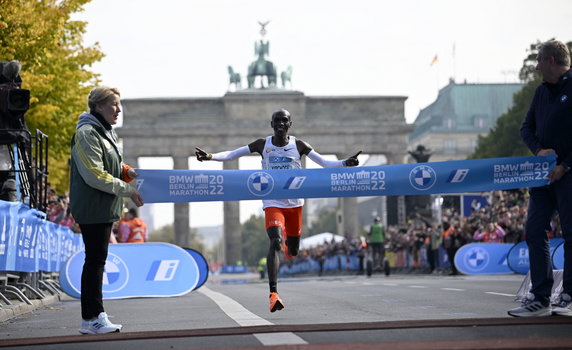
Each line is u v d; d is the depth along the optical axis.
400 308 10.12
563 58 7.45
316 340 5.82
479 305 10.20
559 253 16.12
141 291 14.70
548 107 7.58
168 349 5.53
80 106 26.97
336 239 58.47
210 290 20.11
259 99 84.06
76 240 19.50
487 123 140.38
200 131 83.06
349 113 84.50
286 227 8.55
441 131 139.50
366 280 25.45
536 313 7.45
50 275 16.28
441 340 5.61
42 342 6.05
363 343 5.18
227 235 88.56
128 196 6.99
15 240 11.65
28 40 22.47
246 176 8.12
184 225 85.00
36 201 13.53
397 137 83.81
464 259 23.95
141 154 83.06
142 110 83.44
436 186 8.20
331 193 8.23
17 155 13.40
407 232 37.06
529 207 7.76
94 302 6.98
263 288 20.41
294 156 8.51
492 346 4.90
